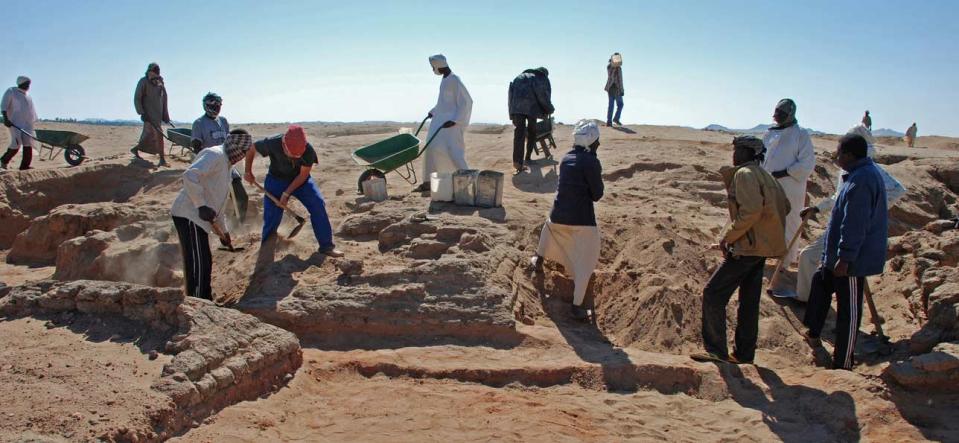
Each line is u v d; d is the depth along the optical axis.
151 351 4.73
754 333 5.83
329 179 12.67
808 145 7.44
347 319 5.97
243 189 8.84
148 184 11.77
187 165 13.38
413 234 7.74
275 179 7.17
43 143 13.18
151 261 7.69
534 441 4.39
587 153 6.48
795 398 5.25
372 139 19.19
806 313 6.19
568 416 4.79
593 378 5.44
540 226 8.45
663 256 7.64
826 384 5.43
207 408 4.38
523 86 12.09
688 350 6.34
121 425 3.76
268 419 4.43
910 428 4.79
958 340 5.59
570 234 6.55
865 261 5.55
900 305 7.05
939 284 6.40
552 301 6.95
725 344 5.91
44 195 10.75
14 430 3.59
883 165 16.94
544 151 13.47
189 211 6.24
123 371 4.38
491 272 6.56
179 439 4.07
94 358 4.53
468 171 9.15
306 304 6.07
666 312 6.59
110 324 5.07
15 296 5.36
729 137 19.03
